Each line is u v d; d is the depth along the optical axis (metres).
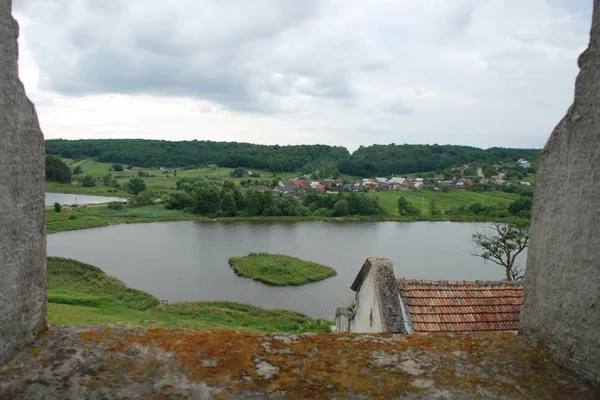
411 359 2.69
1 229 2.40
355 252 49.75
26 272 2.64
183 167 176.88
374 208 84.75
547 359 2.76
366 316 10.34
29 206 2.67
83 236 55.59
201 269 39.69
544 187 2.95
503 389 2.42
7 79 2.44
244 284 35.59
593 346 2.49
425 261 45.44
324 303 31.39
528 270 3.12
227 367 2.53
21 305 2.59
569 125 2.71
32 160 2.71
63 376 2.37
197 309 27.27
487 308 9.01
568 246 2.70
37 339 2.71
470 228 69.81
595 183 2.49
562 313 2.73
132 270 38.66
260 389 2.36
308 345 2.80
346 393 2.35
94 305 25.92
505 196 106.56
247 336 2.87
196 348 2.69
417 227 70.75
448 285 9.52
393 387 2.41
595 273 2.48
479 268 42.44
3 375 2.36
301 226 69.69
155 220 70.31
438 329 8.41
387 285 9.11
